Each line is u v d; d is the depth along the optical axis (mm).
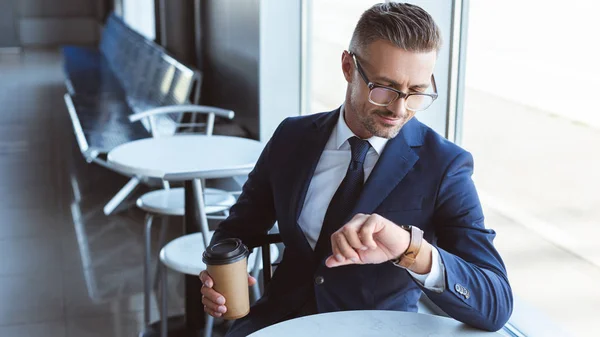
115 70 7203
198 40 5547
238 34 4406
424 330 1514
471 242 1603
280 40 3949
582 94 3041
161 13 6227
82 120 5039
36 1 13375
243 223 1936
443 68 2500
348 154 1782
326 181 1785
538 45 2818
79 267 3779
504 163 3359
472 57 2568
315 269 1760
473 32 2561
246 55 4250
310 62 3988
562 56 2881
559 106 3064
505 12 2688
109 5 12195
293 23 3938
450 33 2469
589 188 3502
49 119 7316
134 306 3340
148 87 5766
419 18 1520
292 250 1826
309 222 1783
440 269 1476
